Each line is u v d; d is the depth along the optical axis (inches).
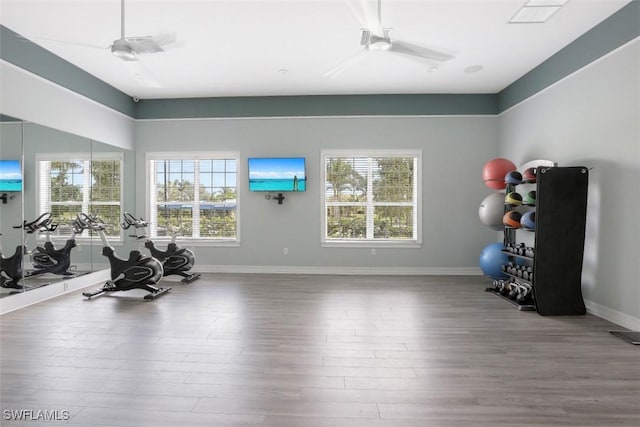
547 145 197.9
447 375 105.3
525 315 163.2
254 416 84.6
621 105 148.6
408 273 259.3
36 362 113.5
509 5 144.7
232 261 266.8
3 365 111.4
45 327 145.6
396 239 262.5
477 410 87.3
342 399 92.1
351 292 205.0
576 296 164.7
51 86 190.1
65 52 189.6
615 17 150.3
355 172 264.2
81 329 143.3
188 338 134.0
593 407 88.8
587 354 120.5
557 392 95.7
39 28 164.1
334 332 140.9
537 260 164.4
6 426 80.7
